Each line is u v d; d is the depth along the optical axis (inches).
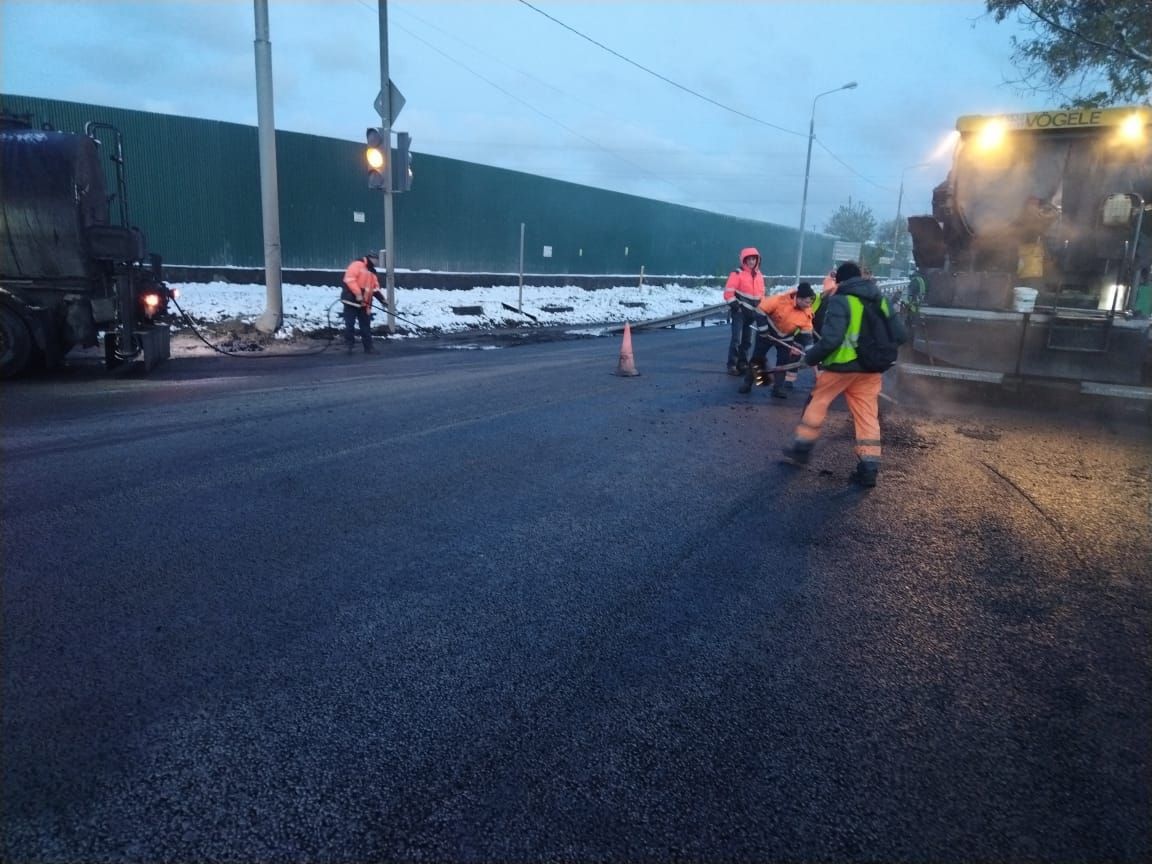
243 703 111.1
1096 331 332.2
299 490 207.3
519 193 1139.9
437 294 898.1
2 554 158.6
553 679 120.8
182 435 262.1
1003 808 96.0
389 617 138.5
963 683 124.6
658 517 197.6
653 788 97.0
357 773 97.3
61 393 334.6
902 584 162.2
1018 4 557.3
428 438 270.8
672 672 124.4
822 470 249.9
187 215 748.6
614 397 369.1
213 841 85.4
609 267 1369.3
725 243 1734.7
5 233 355.6
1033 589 162.1
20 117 403.2
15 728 103.1
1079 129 361.4
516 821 90.3
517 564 164.1
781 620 143.9
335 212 873.5
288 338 578.9
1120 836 91.8
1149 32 510.0
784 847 88.1
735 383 429.7
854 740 108.5
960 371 359.9
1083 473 256.8
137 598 141.6
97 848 83.6
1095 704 119.8
